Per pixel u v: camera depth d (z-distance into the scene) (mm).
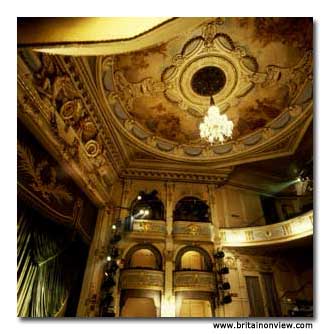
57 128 8031
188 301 11977
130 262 10930
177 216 12430
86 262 9984
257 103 11609
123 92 10875
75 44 2971
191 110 12094
